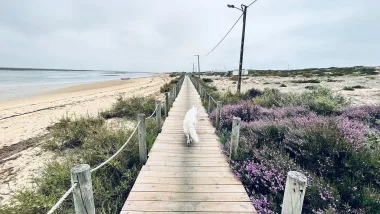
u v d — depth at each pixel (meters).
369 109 7.38
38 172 5.48
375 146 4.28
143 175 4.12
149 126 7.21
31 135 9.08
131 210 3.09
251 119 7.45
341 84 25.23
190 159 4.89
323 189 3.17
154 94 22.81
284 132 5.08
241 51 14.48
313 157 4.02
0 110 14.80
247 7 13.90
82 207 2.04
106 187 3.77
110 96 23.11
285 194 2.01
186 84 33.72
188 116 6.50
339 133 4.09
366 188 3.16
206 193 3.53
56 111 14.38
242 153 4.68
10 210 3.01
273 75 59.59
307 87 21.98
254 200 3.27
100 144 5.17
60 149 6.80
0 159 6.57
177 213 3.03
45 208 3.14
